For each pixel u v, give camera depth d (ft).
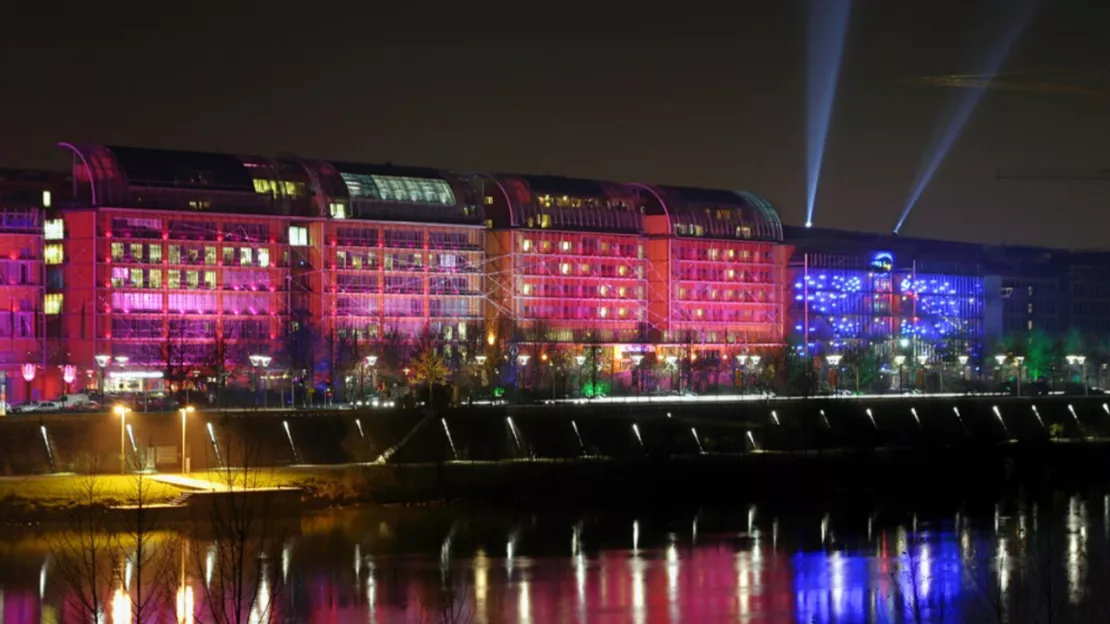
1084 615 563.48
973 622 556.10
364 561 629.92
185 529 654.94
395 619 545.85
